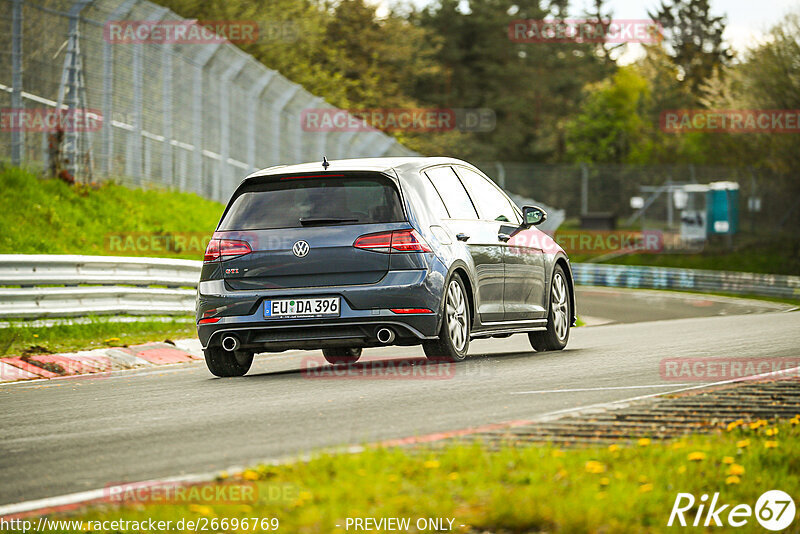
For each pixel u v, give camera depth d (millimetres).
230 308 26188
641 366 26641
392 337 25391
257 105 81062
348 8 160250
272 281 26062
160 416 20547
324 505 12383
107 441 18016
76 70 63938
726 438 16516
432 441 16219
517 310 29703
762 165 142625
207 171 76375
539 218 31125
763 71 134250
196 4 107188
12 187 59156
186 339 38531
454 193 28453
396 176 26312
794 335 35438
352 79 155125
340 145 90375
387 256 25578
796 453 15609
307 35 129375
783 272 127750
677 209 154125
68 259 38844
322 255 25766
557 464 14117
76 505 13461
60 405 23172
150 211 66500
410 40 168125
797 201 137125
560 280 32625
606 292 106062
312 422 18859
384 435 17297
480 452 14922
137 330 41281
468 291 27438
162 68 71312
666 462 14797
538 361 28141
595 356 29531
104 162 66688
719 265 131875
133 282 42312
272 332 26094
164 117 71750
